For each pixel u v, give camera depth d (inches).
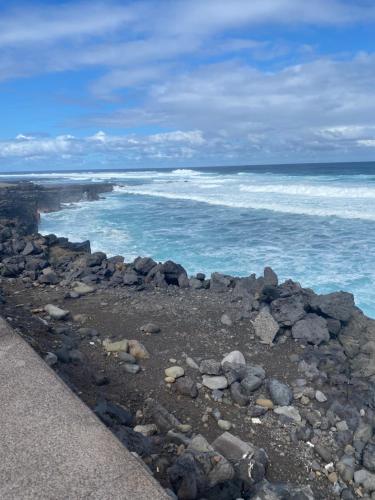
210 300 306.3
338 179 1891.0
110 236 720.3
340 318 263.4
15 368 133.0
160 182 2438.5
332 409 185.8
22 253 431.8
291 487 136.5
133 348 220.7
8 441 100.2
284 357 229.8
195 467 130.5
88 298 305.9
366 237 650.2
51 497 84.8
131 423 163.3
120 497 85.3
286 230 732.0
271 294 288.5
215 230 754.8
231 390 191.9
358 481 150.9
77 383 180.5
